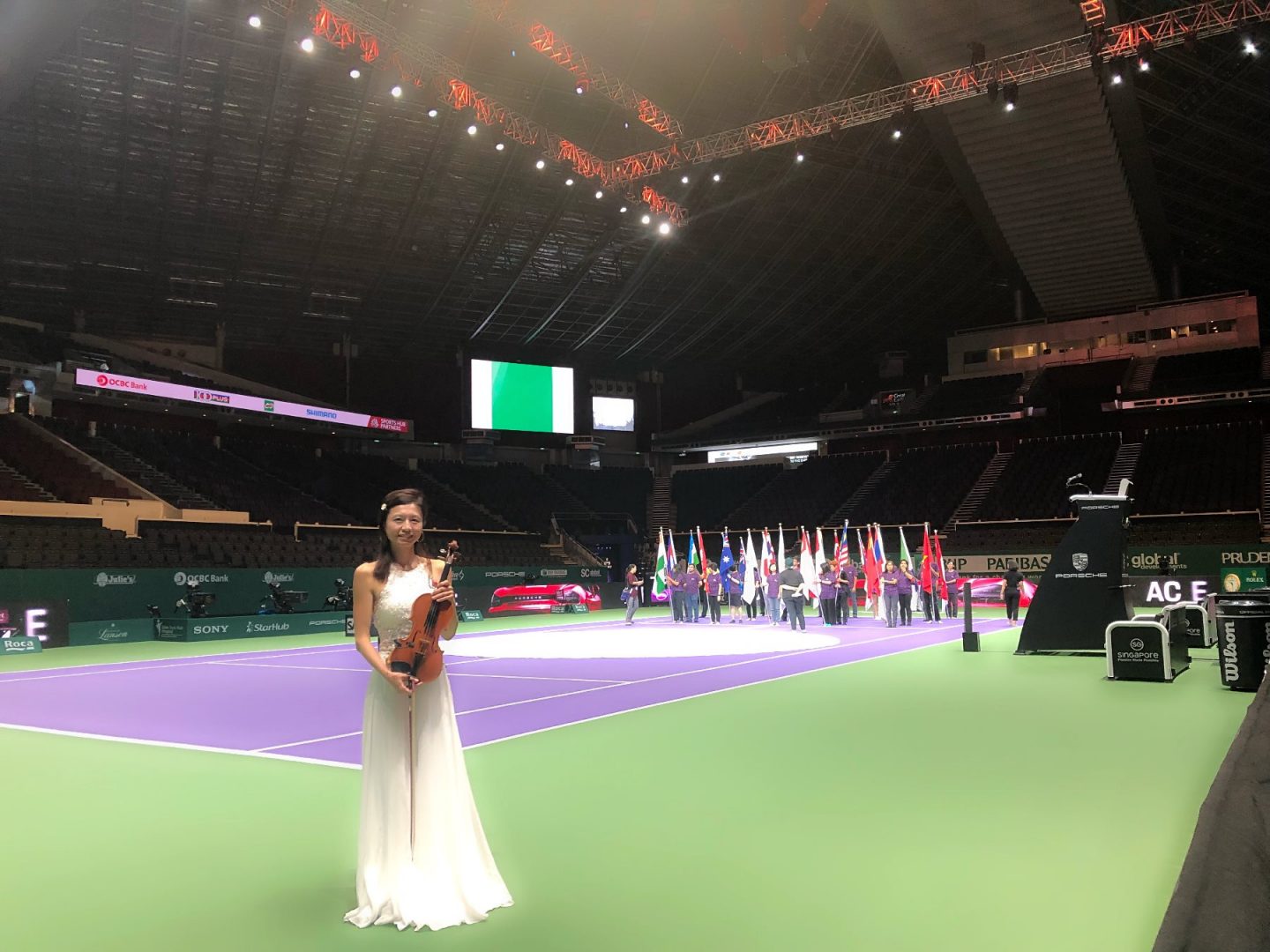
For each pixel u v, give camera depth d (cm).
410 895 405
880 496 4650
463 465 4706
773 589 2694
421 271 4019
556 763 735
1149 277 4266
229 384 4050
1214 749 750
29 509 2675
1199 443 4225
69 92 2838
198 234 3538
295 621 2555
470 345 4712
